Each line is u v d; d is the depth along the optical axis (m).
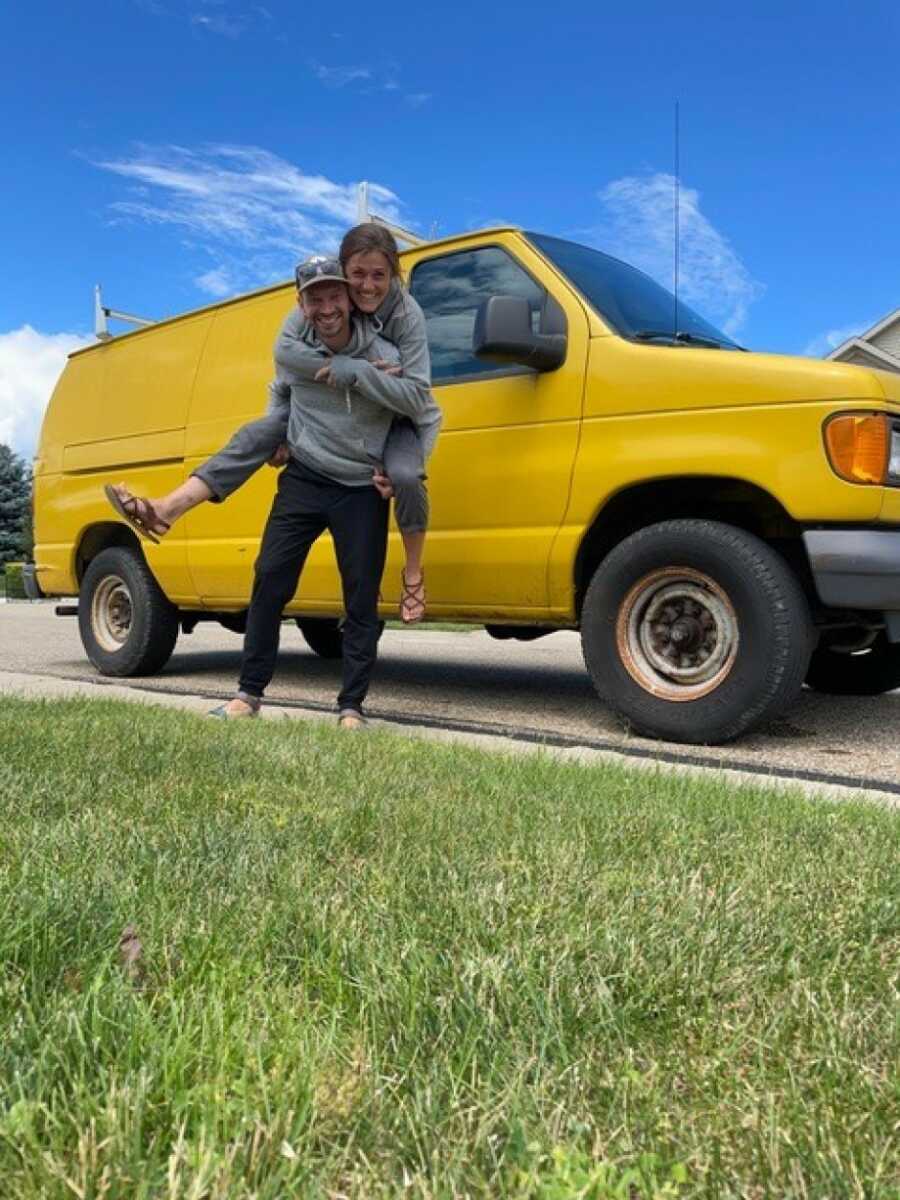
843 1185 0.98
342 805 2.36
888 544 3.62
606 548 4.45
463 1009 1.29
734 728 3.87
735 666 3.84
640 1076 1.18
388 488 4.12
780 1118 1.09
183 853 1.92
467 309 4.68
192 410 5.70
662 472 3.94
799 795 2.78
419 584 4.28
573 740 4.03
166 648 6.07
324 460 4.15
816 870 1.94
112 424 6.23
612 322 4.25
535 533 4.29
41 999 1.28
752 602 3.79
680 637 4.01
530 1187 0.95
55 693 5.04
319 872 1.85
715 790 2.76
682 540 3.93
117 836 2.00
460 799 2.50
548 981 1.39
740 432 3.79
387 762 3.00
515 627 5.06
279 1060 1.14
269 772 2.74
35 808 2.24
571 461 4.19
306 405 4.16
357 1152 1.01
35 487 6.82
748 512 4.16
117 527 6.29
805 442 3.66
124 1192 0.93
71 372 6.65
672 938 1.55
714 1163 1.02
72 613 6.71
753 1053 1.25
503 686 5.86
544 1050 1.21
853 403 3.59
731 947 1.53
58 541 6.60
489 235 4.68
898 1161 1.03
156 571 5.86
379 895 1.73
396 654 7.80
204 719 3.72
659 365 3.99
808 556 3.68
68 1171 0.95
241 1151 0.98
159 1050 1.15
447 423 4.56
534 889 1.76
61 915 1.52
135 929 1.52
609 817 2.32
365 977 1.38
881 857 2.04
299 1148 1.00
